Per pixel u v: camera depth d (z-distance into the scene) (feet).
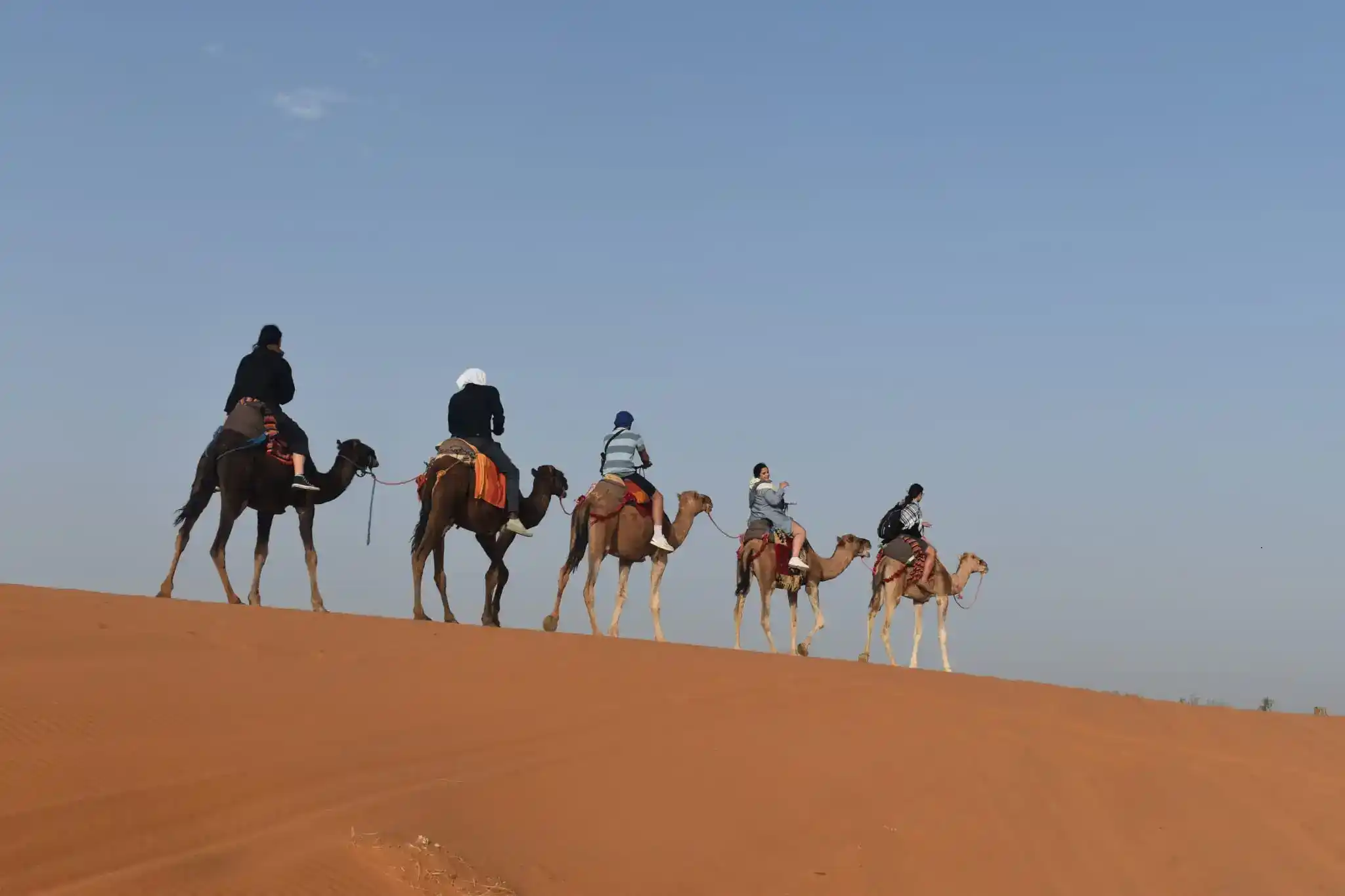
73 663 38.04
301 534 63.72
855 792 37.11
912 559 74.33
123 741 31.04
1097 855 36.94
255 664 41.01
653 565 69.72
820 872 31.45
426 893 24.76
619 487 67.00
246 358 62.80
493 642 47.98
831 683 47.91
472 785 31.30
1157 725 50.80
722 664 48.65
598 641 50.90
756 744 39.42
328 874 24.47
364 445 65.57
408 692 40.16
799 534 74.64
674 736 38.83
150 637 42.73
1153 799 42.04
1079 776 42.47
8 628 41.73
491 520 62.85
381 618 52.01
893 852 33.55
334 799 28.84
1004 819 37.63
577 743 36.70
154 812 26.63
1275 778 46.37
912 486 76.23
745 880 30.09
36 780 27.43
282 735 33.63
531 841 29.09
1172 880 36.40
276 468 61.46
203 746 31.48
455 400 63.93
